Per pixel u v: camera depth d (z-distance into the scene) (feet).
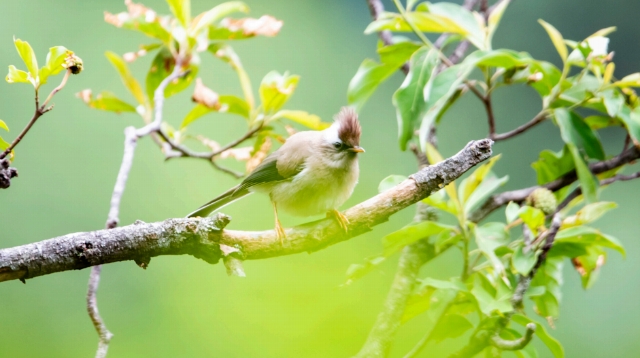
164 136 21.30
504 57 21.08
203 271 21.27
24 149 22.63
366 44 26.20
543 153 21.27
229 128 22.58
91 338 21.94
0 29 22.82
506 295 20.93
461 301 21.06
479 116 26.05
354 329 20.89
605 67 21.21
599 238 20.99
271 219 21.65
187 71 21.33
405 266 21.06
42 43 22.88
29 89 22.72
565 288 22.54
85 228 22.57
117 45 22.95
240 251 20.83
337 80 25.40
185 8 21.35
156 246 20.76
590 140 21.16
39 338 21.94
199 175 22.47
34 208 22.58
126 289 21.68
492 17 21.24
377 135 24.02
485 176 21.13
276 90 21.35
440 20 21.21
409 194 20.90
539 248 20.95
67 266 20.72
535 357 20.95
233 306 20.92
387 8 28.02
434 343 21.01
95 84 22.86
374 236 21.11
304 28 25.64
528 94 26.05
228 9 21.36
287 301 20.89
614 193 22.86
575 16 28.07
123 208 22.49
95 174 22.65
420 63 21.13
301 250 20.93
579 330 22.47
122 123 22.76
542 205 21.06
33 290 22.02
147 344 21.29
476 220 21.22
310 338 20.85
